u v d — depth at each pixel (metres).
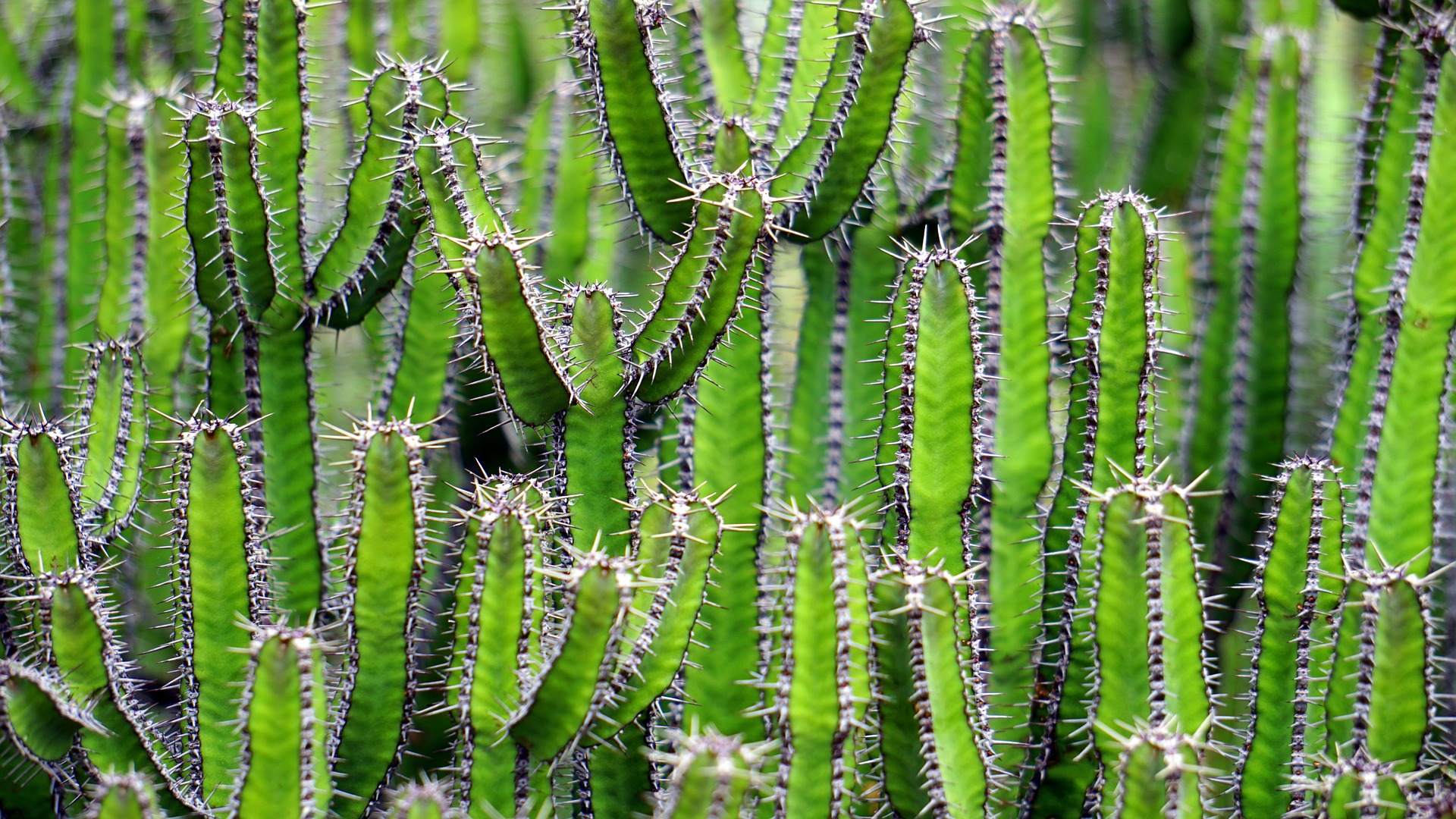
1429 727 2.12
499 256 2.05
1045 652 2.47
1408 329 2.55
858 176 2.49
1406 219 2.58
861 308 2.76
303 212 2.52
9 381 3.04
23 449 2.16
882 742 2.03
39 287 3.09
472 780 2.02
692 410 2.48
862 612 1.94
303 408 2.56
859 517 2.67
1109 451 2.36
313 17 3.18
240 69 2.50
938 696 2.01
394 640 2.07
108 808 1.76
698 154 2.68
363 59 3.23
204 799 2.14
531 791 2.03
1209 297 3.00
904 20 2.41
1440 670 2.38
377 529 2.03
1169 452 2.94
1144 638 2.06
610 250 3.09
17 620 2.23
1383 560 2.21
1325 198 3.45
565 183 3.05
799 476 2.74
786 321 3.61
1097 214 2.42
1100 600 2.08
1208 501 2.90
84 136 3.10
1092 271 2.42
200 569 2.16
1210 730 2.17
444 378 2.74
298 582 2.53
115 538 2.46
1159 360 2.97
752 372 2.46
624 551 2.23
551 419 2.21
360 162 2.52
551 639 2.08
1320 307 3.27
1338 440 2.63
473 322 2.13
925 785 2.01
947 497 2.29
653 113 2.32
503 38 3.66
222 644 2.17
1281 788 2.16
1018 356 2.57
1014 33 2.66
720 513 2.44
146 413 2.52
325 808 1.93
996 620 2.49
